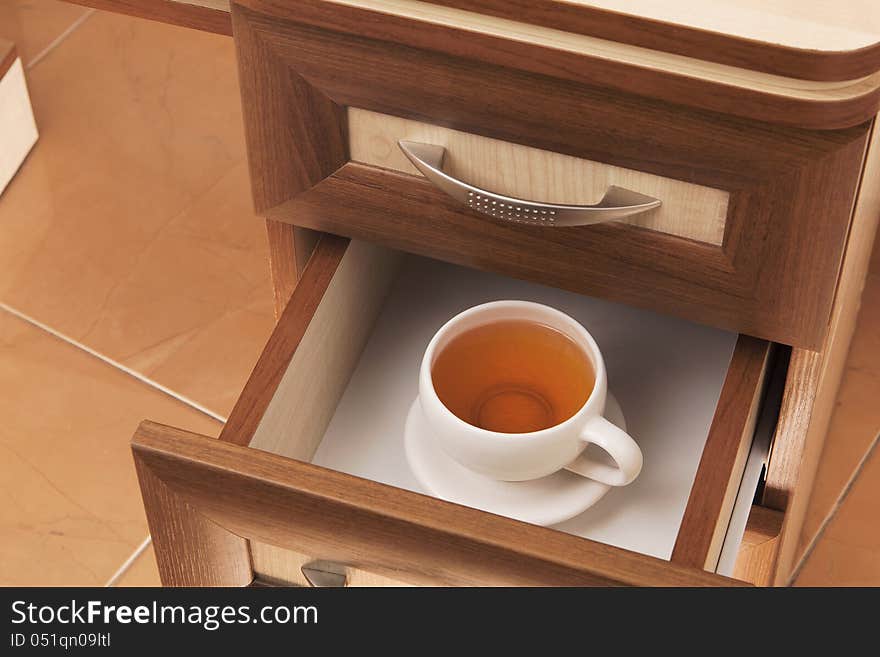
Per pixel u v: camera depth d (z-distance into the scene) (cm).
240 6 80
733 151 74
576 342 89
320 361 92
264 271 166
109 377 156
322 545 79
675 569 71
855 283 113
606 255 84
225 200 173
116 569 141
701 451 94
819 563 140
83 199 173
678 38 70
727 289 82
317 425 95
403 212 88
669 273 83
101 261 166
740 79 70
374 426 97
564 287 88
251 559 86
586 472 89
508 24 73
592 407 85
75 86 186
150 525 84
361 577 83
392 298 104
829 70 68
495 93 77
